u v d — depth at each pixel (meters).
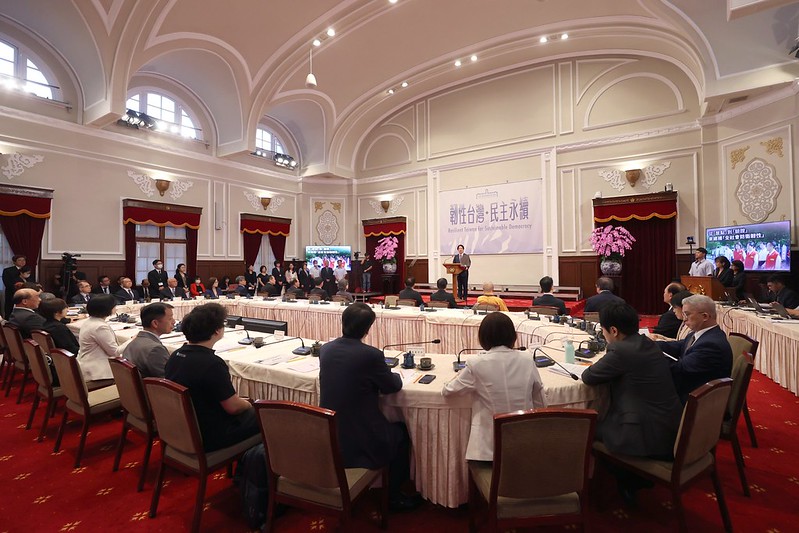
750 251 6.52
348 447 1.78
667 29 7.16
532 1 7.40
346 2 7.25
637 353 1.88
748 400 3.57
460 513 2.04
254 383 2.57
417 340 4.82
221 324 2.10
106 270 8.16
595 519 1.98
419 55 9.23
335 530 1.93
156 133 9.01
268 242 11.62
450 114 10.79
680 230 8.07
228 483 2.35
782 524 1.92
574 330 3.49
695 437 1.69
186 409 1.83
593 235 8.36
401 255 11.45
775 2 3.56
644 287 8.36
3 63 7.00
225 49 7.84
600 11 7.59
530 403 1.79
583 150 9.05
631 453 1.79
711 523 1.93
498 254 9.99
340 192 12.40
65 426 3.04
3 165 6.91
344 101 10.80
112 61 6.96
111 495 2.23
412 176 11.41
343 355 1.88
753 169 6.85
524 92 9.75
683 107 8.10
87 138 7.92
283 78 8.95
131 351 2.52
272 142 11.73
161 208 8.90
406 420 2.07
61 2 6.33
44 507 2.12
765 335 4.26
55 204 7.50
